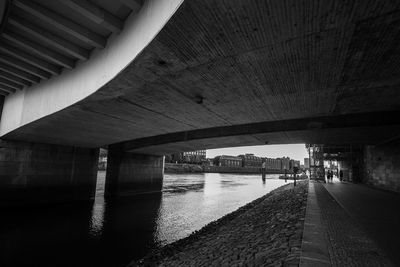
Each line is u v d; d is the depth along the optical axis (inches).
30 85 630.5
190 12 217.3
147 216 833.5
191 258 355.9
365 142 932.0
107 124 670.5
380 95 415.2
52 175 918.4
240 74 342.6
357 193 766.5
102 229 663.8
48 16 329.7
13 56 482.0
